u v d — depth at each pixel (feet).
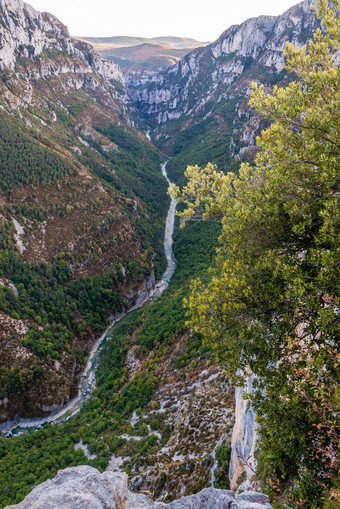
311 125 34.60
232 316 35.53
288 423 29.19
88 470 26.45
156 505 26.27
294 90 37.58
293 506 25.75
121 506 23.63
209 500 26.61
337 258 28.76
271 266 34.71
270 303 34.09
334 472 25.46
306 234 36.24
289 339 31.86
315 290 29.43
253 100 42.22
